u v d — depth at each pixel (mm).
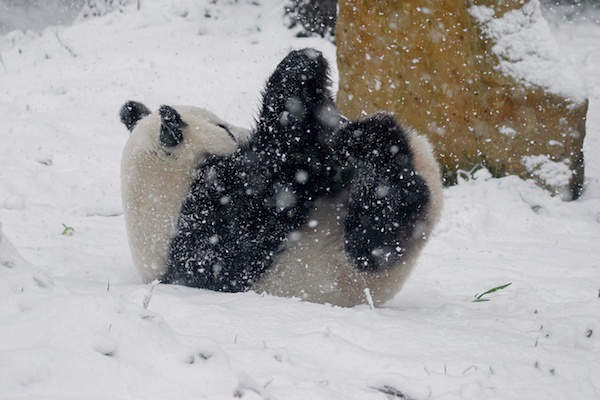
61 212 15602
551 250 13422
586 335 8383
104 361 5566
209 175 9180
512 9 16578
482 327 8273
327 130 9023
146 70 25609
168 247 9477
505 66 16484
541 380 6727
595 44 28172
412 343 7371
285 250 8992
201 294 8789
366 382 6293
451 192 16438
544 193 16312
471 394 6242
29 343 5738
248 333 7180
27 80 25516
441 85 17109
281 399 5773
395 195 8242
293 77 8984
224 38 28391
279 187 8922
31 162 18281
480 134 16922
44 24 37688
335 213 8797
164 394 5441
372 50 17828
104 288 8359
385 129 8367
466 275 11961
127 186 9391
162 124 8961
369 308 8422
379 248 8461
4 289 6660
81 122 21641
